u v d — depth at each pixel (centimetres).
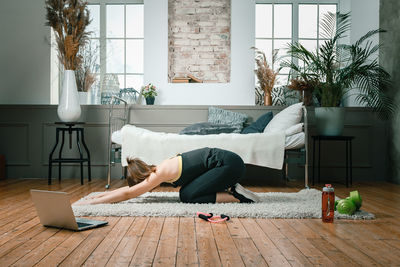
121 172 536
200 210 273
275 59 637
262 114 546
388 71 505
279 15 650
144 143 423
